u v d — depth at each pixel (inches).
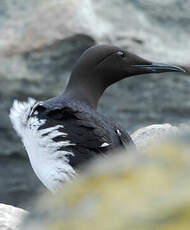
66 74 735.1
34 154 361.7
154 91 742.5
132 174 121.2
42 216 122.0
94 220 116.4
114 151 348.8
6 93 727.1
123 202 117.3
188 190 117.4
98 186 120.6
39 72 732.0
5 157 729.0
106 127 357.7
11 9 772.6
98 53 412.2
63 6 747.4
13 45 738.8
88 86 407.5
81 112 360.2
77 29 725.3
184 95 746.2
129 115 741.9
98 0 767.7
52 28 737.6
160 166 122.3
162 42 759.1
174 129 438.0
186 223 113.9
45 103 370.9
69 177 348.5
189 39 773.3
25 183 731.4
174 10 789.2
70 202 120.6
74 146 348.2
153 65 431.5
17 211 325.1
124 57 421.7
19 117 372.5
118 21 757.9
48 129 352.2
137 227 114.4
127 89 739.4
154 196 117.3
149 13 781.3
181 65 737.6
